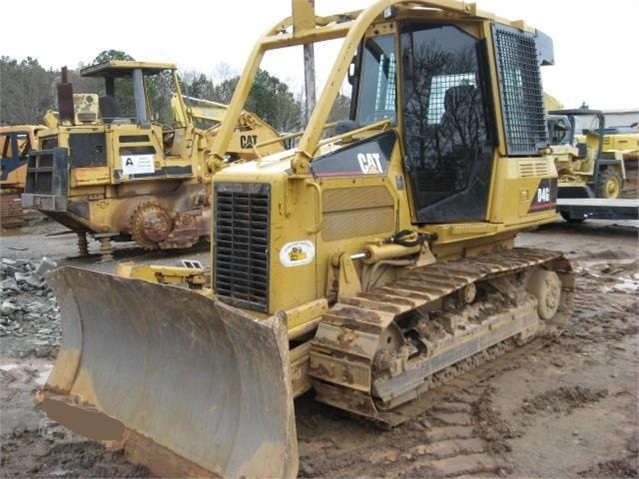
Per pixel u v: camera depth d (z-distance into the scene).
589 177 16.67
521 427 4.72
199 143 12.41
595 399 5.23
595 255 11.59
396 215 5.15
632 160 19.69
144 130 11.80
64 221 11.85
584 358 6.21
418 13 5.13
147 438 4.08
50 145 11.55
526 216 5.96
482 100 5.54
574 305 8.18
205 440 3.82
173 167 12.10
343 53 4.43
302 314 4.44
